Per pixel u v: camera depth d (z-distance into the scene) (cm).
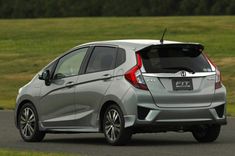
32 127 2203
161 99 1933
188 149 1898
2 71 6159
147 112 1919
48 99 2156
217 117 1989
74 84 2086
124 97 1923
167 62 1970
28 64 6500
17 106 2261
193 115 1953
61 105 2119
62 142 2169
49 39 8775
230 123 2681
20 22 11194
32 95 2208
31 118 2211
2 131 2538
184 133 2369
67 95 2100
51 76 2172
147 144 2033
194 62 2000
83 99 2052
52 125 2144
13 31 9900
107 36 8950
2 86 5362
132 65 1945
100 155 1786
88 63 2077
